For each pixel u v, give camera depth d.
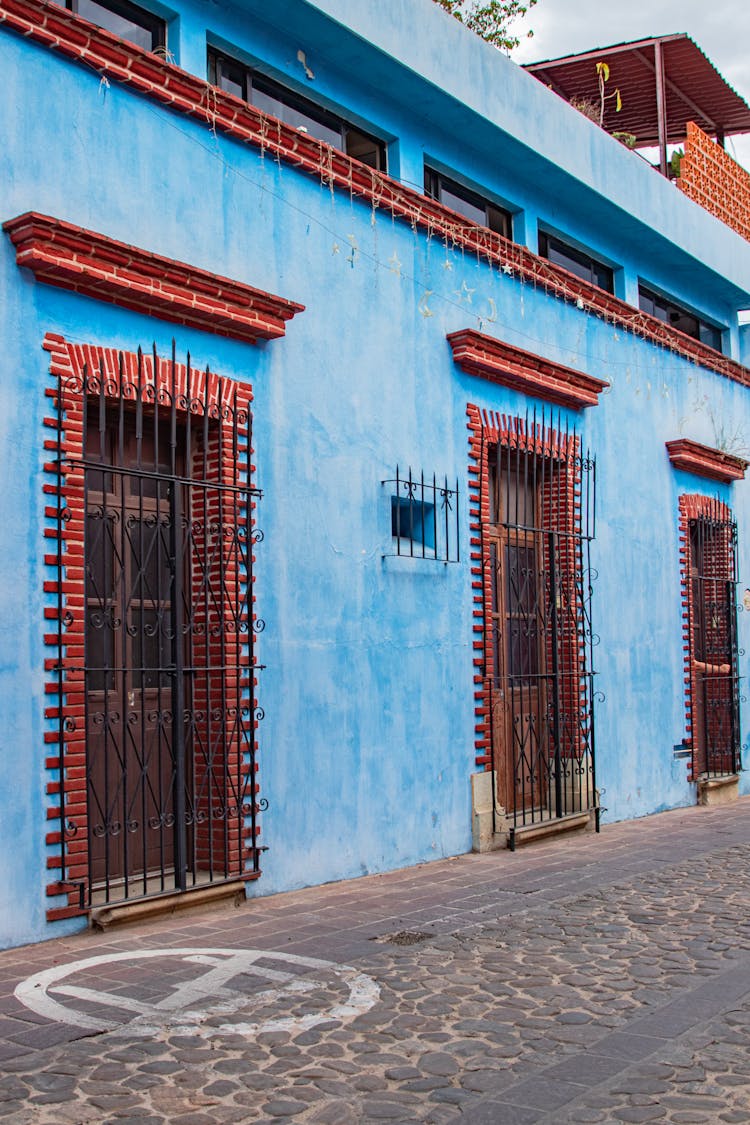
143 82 7.02
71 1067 4.24
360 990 5.30
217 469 7.43
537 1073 4.25
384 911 7.05
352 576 8.43
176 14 7.55
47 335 6.35
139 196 7.01
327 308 8.42
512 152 10.54
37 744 6.11
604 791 11.45
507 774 10.17
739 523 15.42
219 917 6.80
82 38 6.65
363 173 8.80
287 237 8.12
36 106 6.44
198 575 7.45
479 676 9.72
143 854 6.51
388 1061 4.38
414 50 9.03
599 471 11.90
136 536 7.18
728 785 13.97
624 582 12.23
